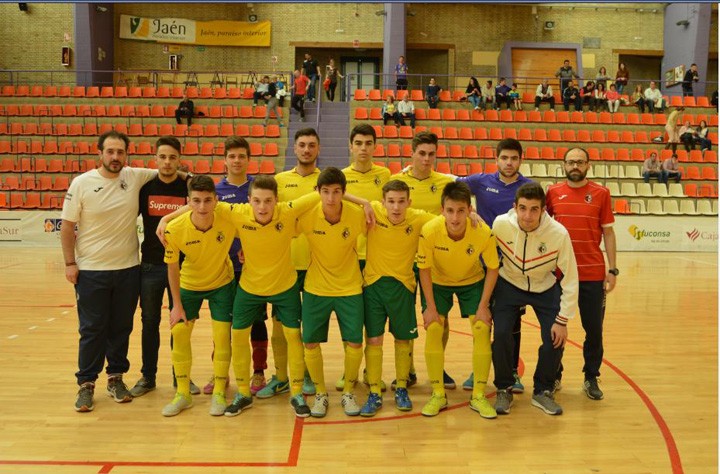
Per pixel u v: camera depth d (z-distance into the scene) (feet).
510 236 11.28
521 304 11.62
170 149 11.77
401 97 50.98
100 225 11.54
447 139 47.88
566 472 8.90
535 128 49.83
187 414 11.21
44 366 14.20
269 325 19.04
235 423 10.77
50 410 11.31
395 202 10.58
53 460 9.16
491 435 10.28
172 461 9.16
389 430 10.48
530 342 17.19
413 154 12.46
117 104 50.52
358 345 11.24
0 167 44.65
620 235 40.57
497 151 12.51
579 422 10.92
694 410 11.59
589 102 51.49
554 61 59.82
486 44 60.23
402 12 53.26
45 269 30.07
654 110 51.96
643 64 62.18
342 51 61.00
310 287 11.27
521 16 60.18
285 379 12.52
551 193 12.32
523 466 9.09
